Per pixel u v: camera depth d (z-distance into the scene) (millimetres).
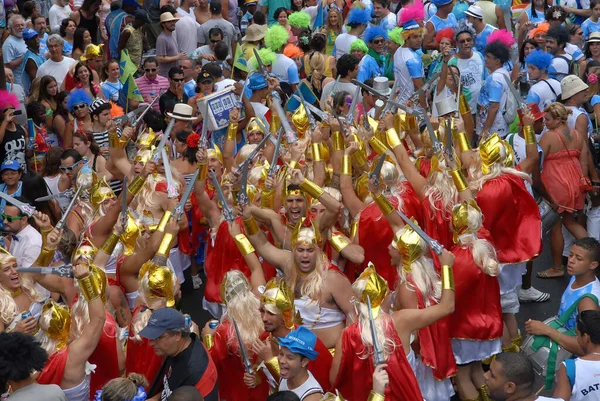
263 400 14766
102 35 36906
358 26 32406
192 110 24984
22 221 18672
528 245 18750
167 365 13625
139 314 14633
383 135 19891
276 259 16219
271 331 13883
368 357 13539
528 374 12461
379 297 13664
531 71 26750
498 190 18438
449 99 19750
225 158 22438
